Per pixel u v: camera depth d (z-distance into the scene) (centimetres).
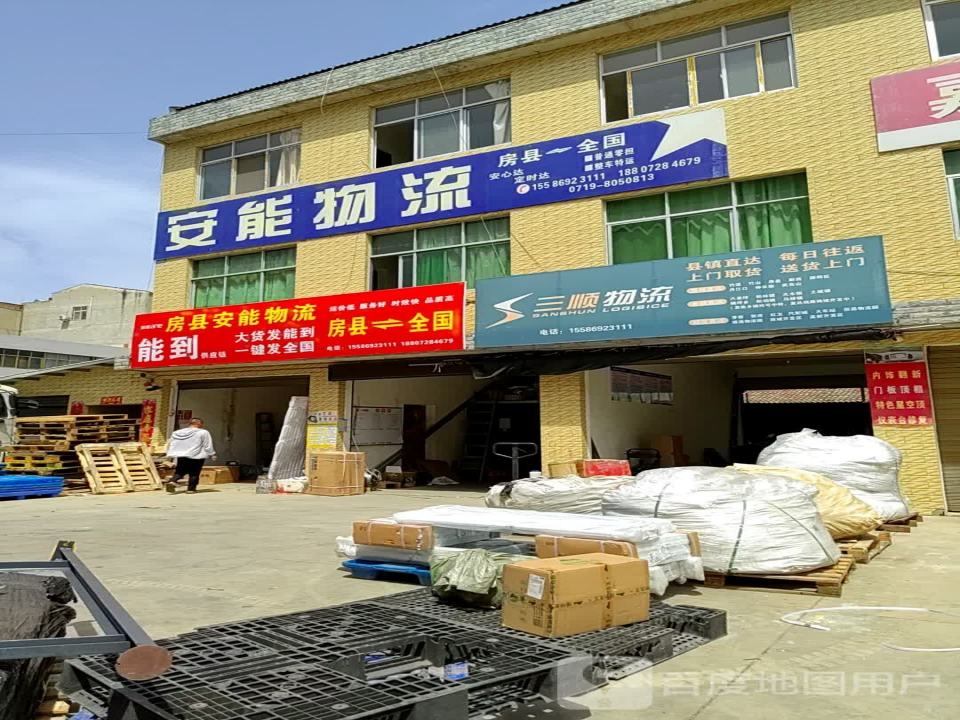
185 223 1584
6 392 1669
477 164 1298
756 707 277
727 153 1110
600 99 1224
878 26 1037
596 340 1083
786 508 511
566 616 329
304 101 1468
